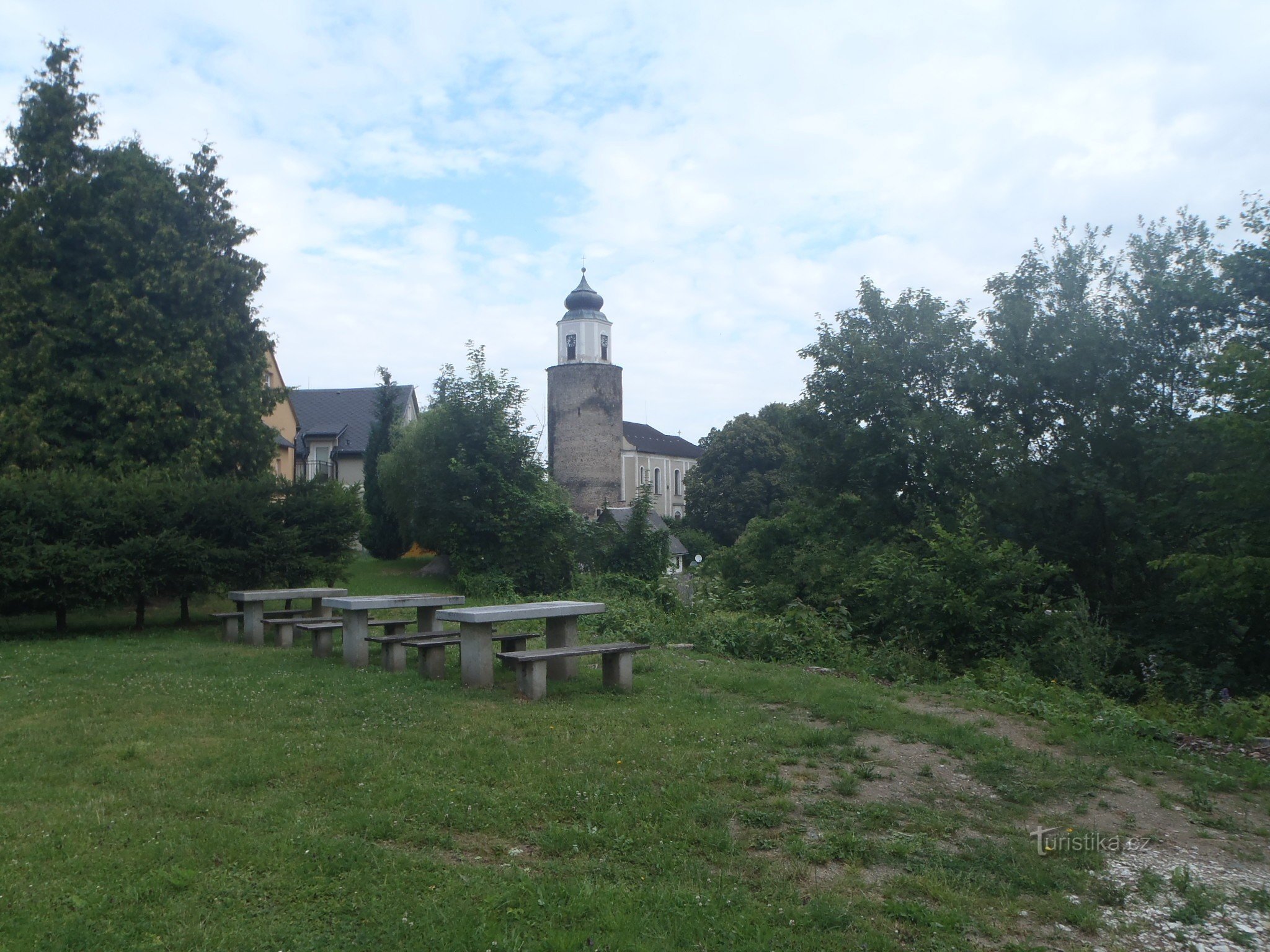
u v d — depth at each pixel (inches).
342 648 487.8
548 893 163.3
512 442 963.3
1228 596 608.7
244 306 876.0
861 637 677.3
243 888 164.7
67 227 774.5
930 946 152.4
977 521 748.0
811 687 383.2
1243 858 205.6
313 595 543.5
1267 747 331.9
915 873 182.5
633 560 1002.1
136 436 767.1
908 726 314.2
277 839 187.2
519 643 402.9
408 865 176.1
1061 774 263.3
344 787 223.5
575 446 2465.6
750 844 194.7
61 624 589.6
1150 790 258.4
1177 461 792.9
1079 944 158.7
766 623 576.1
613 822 201.6
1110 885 183.9
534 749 259.6
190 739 270.5
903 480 983.6
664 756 256.7
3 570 537.3
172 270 802.2
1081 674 564.1
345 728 285.6
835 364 1048.2
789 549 1039.0
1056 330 908.0
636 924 152.3
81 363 766.5
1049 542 869.8
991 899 173.6
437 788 222.1
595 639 536.4
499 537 943.7
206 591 624.1
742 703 346.3
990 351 952.9
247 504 636.7
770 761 258.8
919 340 1013.2
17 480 569.0
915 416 950.4
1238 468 633.0
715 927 153.0
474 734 277.7
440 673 387.2
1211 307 834.2
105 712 311.0
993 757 275.6
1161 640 749.9
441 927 150.6
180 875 167.8
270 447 894.4
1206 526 719.7
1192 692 589.9
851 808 222.1
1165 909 175.5
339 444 2140.7
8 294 746.2
